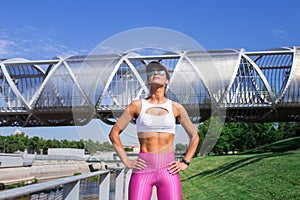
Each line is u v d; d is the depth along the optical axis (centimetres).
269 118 3372
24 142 7931
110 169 427
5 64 3491
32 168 3131
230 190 1273
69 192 292
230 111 3209
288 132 4569
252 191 1134
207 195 1317
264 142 4288
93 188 424
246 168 1562
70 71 3133
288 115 3334
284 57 3372
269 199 1006
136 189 276
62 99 3150
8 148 7512
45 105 3172
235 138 4197
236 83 3186
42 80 3503
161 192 278
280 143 3459
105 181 416
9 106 3322
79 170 3734
